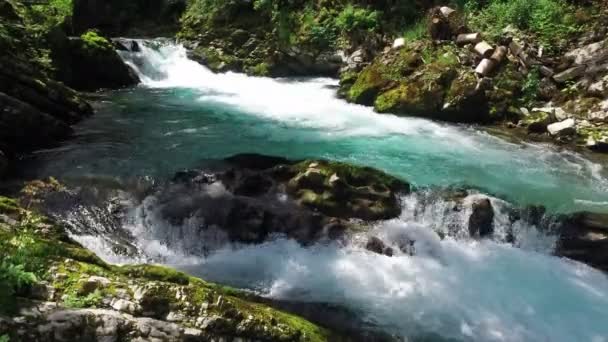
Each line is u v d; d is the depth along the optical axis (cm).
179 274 513
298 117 1258
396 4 1673
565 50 1333
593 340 615
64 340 418
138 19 2072
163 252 746
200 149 1005
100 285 452
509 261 762
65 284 445
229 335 457
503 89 1239
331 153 1019
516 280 721
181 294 462
